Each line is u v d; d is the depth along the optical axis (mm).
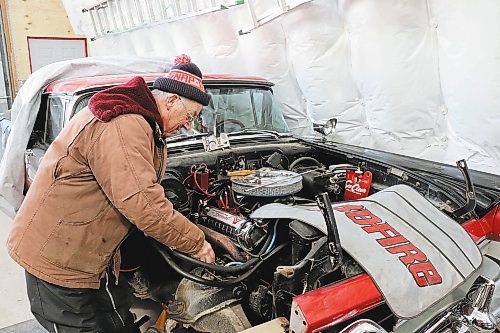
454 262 1499
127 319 1892
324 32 2762
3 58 6352
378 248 1452
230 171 2236
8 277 3016
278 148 2498
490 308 1727
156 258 2055
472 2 2104
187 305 1793
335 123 2891
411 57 2477
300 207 1802
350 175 2262
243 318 1739
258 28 3082
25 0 6293
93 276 1626
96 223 1552
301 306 1281
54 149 1537
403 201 1745
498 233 1863
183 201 2008
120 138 1415
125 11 4289
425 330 1483
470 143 2596
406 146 2900
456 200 1957
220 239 1848
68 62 2900
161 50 4172
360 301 1336
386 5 2373
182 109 1653
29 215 1565
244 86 2818
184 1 3516
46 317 1648
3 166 2859
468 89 2340
